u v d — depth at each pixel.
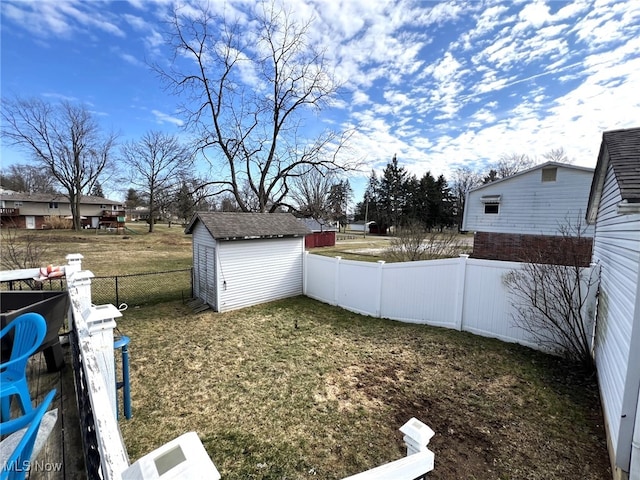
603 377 3.98
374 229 51.59
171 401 4.17
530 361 5.27
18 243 13.78
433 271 7.03
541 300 5.55
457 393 4.33
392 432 3.55
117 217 37.97
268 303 9.16
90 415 1.44
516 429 3.55
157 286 10.78
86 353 1.82
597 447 3.27
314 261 9.69
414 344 6.08
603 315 4.41
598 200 5.78
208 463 0.86
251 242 8.83
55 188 39.56
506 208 14.15
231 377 4.82
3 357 2.26
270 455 3.20
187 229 9.52
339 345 6.09
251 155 15.66
